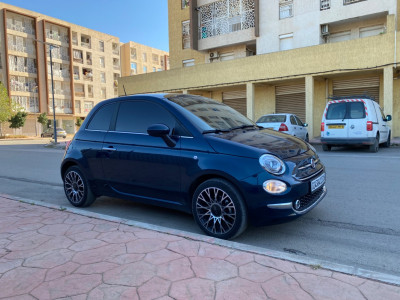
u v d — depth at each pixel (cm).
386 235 371
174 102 426
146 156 410
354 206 486
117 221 391
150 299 228
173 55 2498
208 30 2252
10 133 4900
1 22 4591
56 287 247
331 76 1755
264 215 333
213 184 355
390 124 1480
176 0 2452
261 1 2027
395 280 243
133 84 2448
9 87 4647
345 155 1071
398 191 566
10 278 263
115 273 264
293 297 226
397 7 1616
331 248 340
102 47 5991
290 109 1992
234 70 1969
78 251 308
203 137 375
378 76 1684
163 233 349
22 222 397
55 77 5169
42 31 4994
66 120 5475
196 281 249
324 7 1820
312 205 370
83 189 498
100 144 467
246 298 226
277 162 338
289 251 334
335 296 226
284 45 1967
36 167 1079
